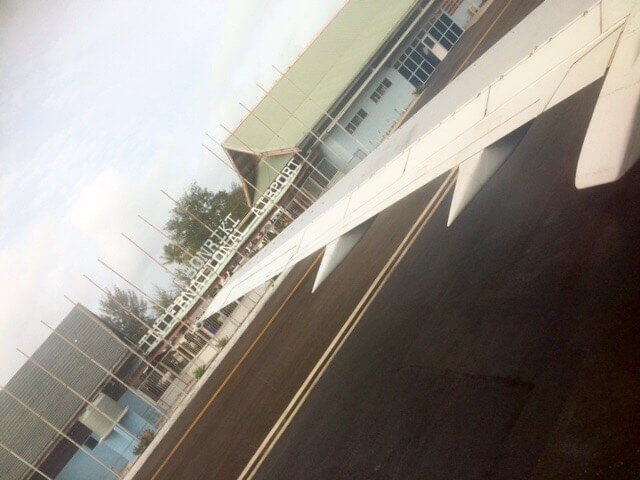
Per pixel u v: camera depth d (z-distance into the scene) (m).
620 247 6.61
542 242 8.52
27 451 38.12
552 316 6.75
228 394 23.25
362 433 8.95
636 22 3.60
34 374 41.91
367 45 46.16
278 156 47.94
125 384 39.91
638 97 2.97
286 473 10.67
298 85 52.22
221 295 11.55
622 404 4.91
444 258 12.05
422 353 9.23
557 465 5.03
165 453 25.06
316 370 14.88
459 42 45.66
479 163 4.77
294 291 29.56
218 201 88.19
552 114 13.52
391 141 8.20
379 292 15.10
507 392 6.43
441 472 6.36
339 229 6.47
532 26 5.92
